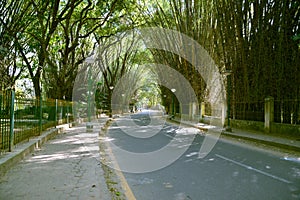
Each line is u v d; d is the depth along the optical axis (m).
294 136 13.42
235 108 19.55
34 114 11.48
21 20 18.39
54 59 24.58
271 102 15.30
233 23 17.86
